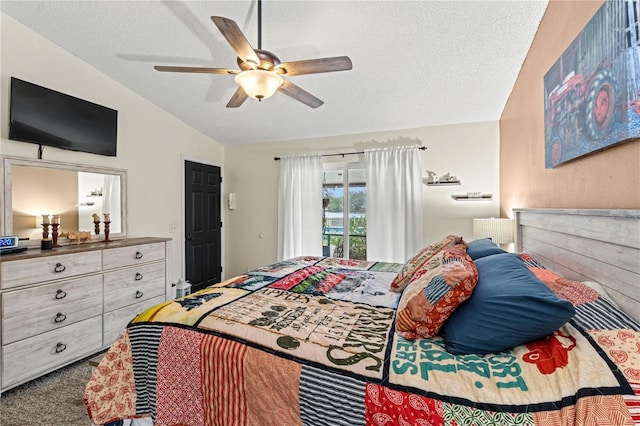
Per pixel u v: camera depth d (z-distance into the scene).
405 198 3.71
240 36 1.56
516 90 2.74
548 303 0.97
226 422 1.16
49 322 2.21
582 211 1.41
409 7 2.10
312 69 1.86
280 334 1.27
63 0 2.24
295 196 4.30
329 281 2.09
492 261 1.45
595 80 1.32
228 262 4.89
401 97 3.18
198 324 1.37
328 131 4.09
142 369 1.38
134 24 2.43
